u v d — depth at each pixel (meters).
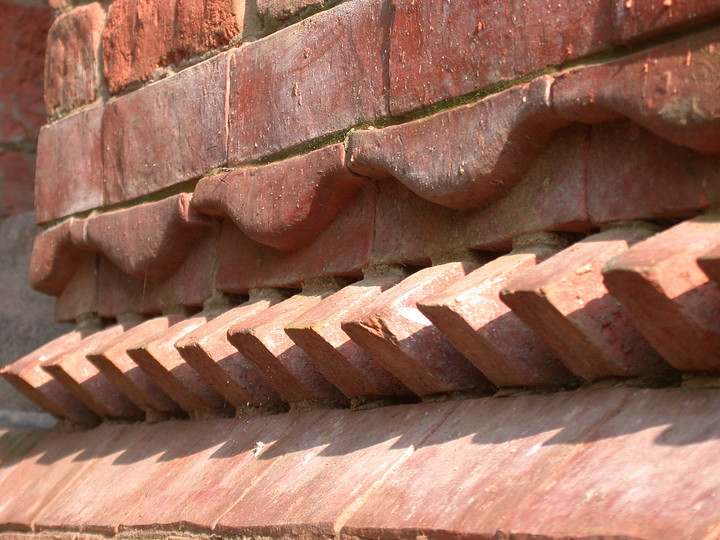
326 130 3.80
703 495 2.14
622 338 2.67
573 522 2.29
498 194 3.16
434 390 3.22
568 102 2.82
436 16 3.31
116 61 5.16
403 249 3.54
